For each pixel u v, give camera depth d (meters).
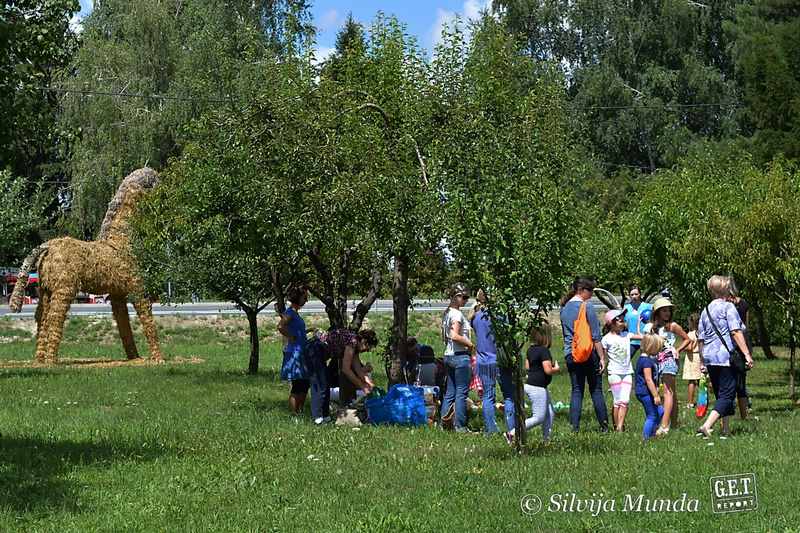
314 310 39.66
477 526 7.52
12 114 10.95
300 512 8.16
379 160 14.34
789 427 12.67
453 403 13.66
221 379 21.39
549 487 8.73
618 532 7.29
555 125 17.36
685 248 17.81
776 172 19.50
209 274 22.28
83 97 38.84
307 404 16.66
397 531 7.41
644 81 49.25
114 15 43.75
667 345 13.09
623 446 11.10
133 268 26.55
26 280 25.70
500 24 17.66
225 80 19.88
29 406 16.20
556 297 10.41
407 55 16.50
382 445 11.49
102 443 11.90
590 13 50.91
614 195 34.06
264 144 15.04
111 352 31.17
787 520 7.52
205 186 15.84
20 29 10.65
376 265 16.00
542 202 10.38
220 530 7.64
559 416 15.58
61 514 8.18
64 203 44.72
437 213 12.75
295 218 14.30
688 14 49.50
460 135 15.02
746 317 15.08
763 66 32.06
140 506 8.47
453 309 13.48
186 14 43.69
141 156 38.88
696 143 45.06
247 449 11.39
